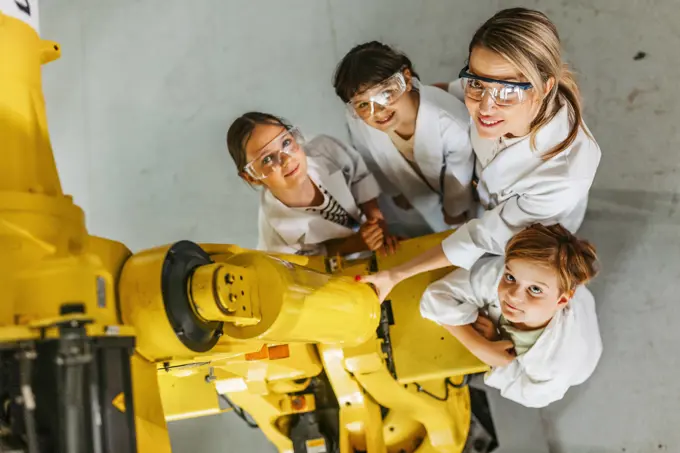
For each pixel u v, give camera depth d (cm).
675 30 225
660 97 223
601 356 217
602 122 229
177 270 92
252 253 106
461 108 180
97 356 79
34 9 90
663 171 219
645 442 208
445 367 164
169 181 279
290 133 173
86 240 87
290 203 186
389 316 170
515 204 158
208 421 249
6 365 80
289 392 178
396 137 185
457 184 193
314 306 118
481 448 217
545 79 135
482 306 169
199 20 290
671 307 212
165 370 136
